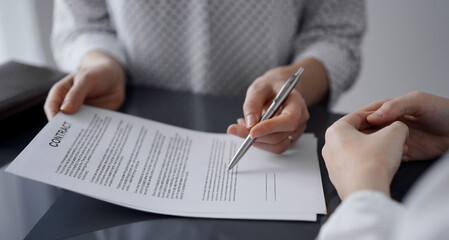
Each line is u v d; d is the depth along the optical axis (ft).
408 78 4.66
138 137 1.82
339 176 1.36
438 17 4.23
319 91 2.45
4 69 2.44
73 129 1.74
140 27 2.74
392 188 1.49
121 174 1.56
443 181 0.68
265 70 2.85
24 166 1.47
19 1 4.45
